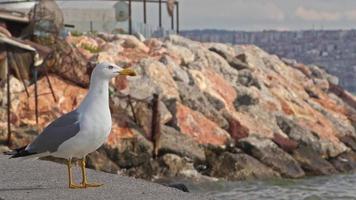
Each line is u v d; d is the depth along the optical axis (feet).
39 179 46.93
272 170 112.68
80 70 125.29
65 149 42.27
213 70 158.20
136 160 109.09
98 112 42.52
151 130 113.39
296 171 114.32
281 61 191.11
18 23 141.79
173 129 115.75
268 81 159.12
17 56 123.13
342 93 190.19
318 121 143.95
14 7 153.07
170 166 108.88
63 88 122.83
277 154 116.37
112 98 117.70
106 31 192.54
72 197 41.09
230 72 158.20
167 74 135.74
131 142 110.01
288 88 163.53
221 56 170.81
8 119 108.68
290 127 131.13
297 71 189.57
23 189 43.47
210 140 116.57
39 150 42.63
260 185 103.81
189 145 113.09
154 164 109.19
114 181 46.57
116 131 110.52
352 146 141.18
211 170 110.52
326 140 130.52
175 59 155.33
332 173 120.16
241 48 184.34
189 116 119.34
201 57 160.66
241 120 126.21
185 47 165.07
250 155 115.85
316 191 99.60
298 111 144.87
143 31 197.26
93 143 42.68
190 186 102.32
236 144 117.60
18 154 43.16
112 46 153.28
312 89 177.27
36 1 155.84
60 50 125.39
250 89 144.46
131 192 42.80
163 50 158.30
